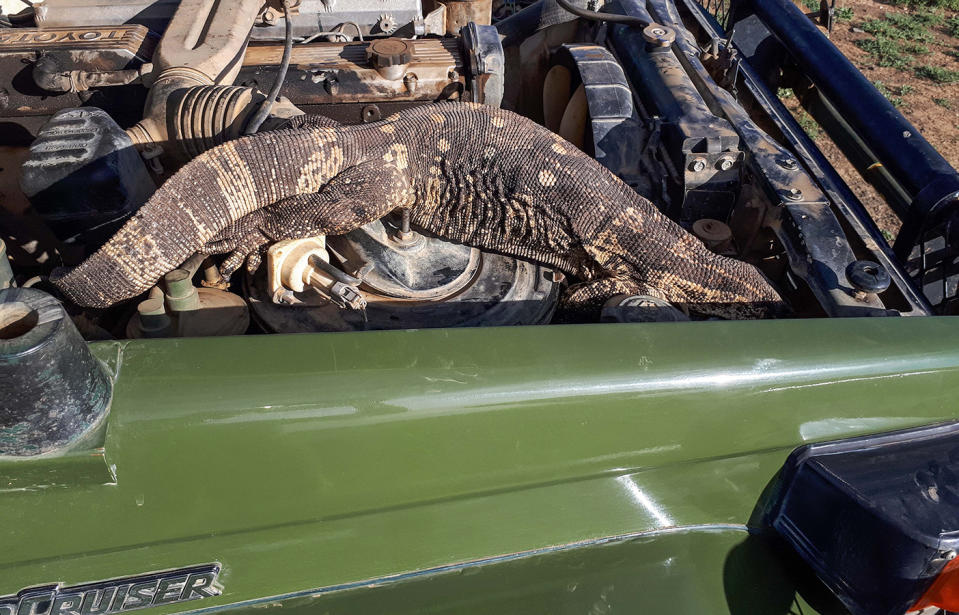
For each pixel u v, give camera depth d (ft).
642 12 4.92
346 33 4.83
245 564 2.27
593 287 3.60
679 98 4.13
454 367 2.14
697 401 2.28
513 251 3.70
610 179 3.67
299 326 3.14
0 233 3.61
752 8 5.20
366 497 2.24
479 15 5.14
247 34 4.08
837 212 3.97
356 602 2.36
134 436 1.95
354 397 2.06
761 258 3.91
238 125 3.40
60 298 2.97
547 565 2.47
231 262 3.26
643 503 2.50
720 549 2.57
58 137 3.03
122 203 3.09
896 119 3.98
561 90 4.79
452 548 2.41
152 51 4.09
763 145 3.92
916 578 2.16
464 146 3.54
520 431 2.22
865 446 2.47
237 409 2.00
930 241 3.70
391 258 3.39
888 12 15.19
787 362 2.31
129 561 2.17
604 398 2.21
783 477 2.48
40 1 4.41
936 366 2.40
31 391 1.71
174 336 2.97
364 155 3.34
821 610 2.54
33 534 2.04
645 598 2.44
